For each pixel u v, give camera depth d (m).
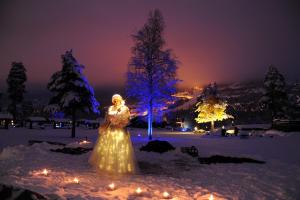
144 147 17.34
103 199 6.88
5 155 14.19
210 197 7.36
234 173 11.35
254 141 26.22
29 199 5.67
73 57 36.31
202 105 64.25
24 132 43.22
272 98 55.19
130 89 32.91
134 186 8.49
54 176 9.14
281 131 37.28
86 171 10.35
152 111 32.91
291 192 8.91
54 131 50.62
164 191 8.10
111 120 10.73
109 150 10.53
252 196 8.27
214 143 23.45
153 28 33.47
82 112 36.12
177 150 16.77
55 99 36.16
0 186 5.74
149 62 33.16
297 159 14.84
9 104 69.56
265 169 12.03
